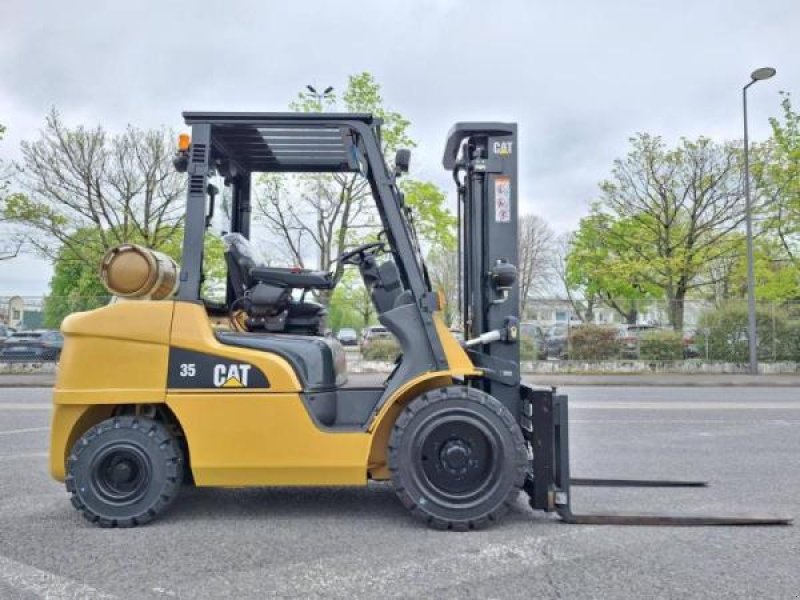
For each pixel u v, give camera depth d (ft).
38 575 10.98
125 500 13.70
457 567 11.34
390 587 10.41
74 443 14.38
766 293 78.02
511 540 12.85
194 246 14.21
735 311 68.44
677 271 81.10
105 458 13.70
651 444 25.50
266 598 9.97
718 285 90.22
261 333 14.89
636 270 82.69
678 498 16.56
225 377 13.60
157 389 13.62
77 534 13.29
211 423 13.53
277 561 11.65
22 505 15.78
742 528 13.89
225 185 16.88
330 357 14.52
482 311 15.64
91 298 66.23
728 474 19.70
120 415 14.46
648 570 11.23
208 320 14.25
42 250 74.33
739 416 34.88
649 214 83.35
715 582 10.68
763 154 76.64
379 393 14.56
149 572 11.11
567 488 14.17
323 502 16.10
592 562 11.60
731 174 78.69
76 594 10.16
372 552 12.12
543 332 70.64
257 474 13.55
